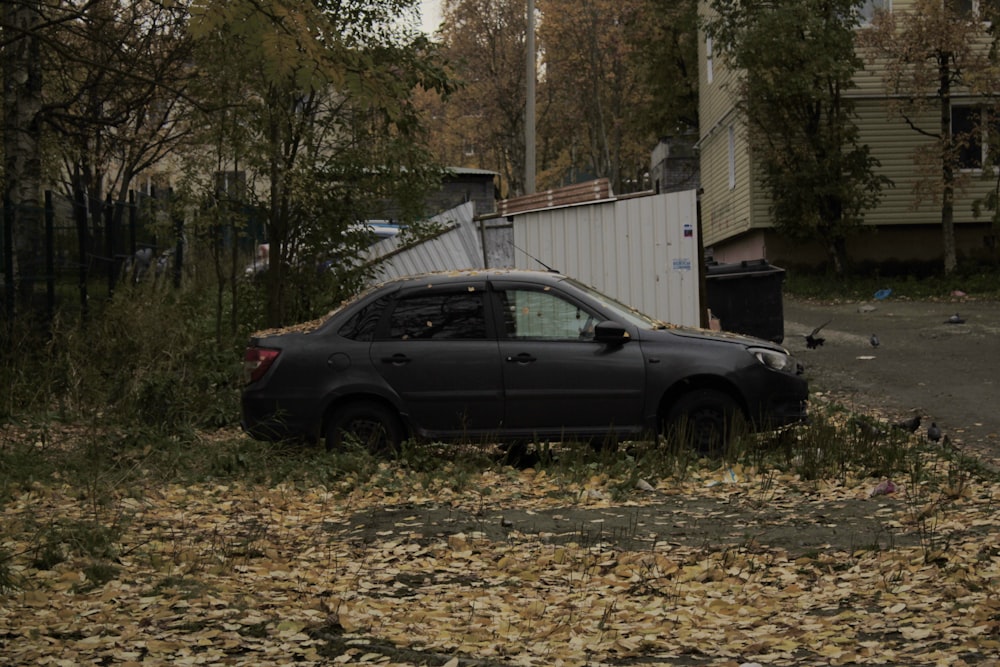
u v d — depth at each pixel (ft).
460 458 34.94
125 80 49.06
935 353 59.41
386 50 49.65
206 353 47.37
